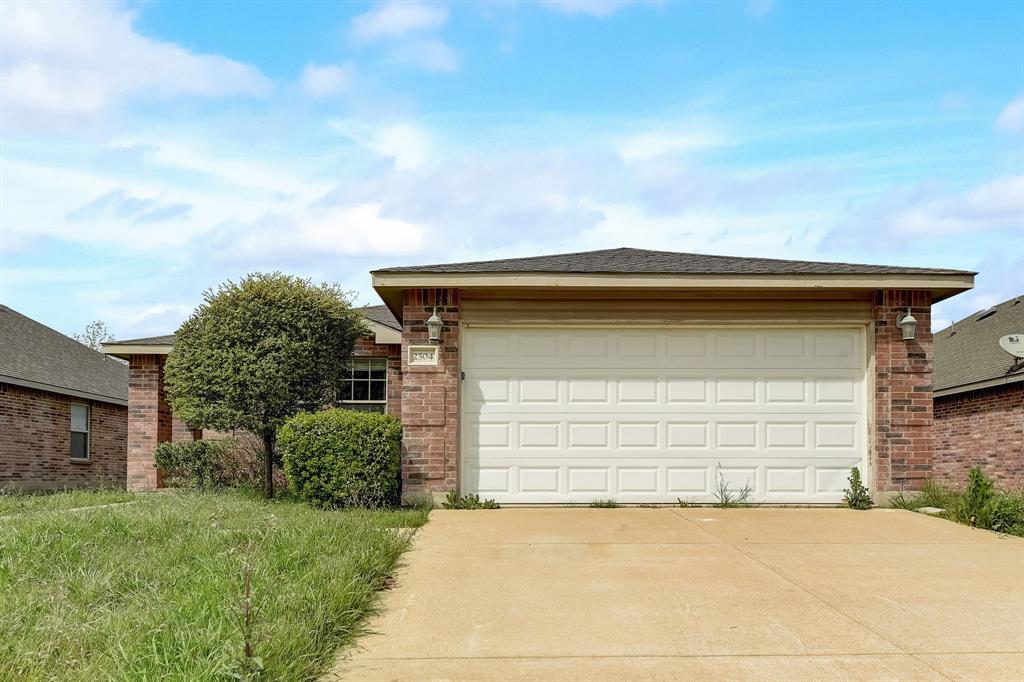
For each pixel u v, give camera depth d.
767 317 11.13
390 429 10.86
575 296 11.16
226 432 14.27
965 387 16.61
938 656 4.80
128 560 6.49
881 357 11.00
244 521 8.09
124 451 23.30
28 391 18.28
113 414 22.50
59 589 5.62
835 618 5.54
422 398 10.95
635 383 11.16
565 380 11.16
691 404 11.13
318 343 12.97
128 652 4.24
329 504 10.70
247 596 4.49
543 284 10.79
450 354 10.99
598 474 11.05
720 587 6.36
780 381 11.16
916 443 10.89
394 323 16.31
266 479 13.01
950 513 9.72
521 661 4.73
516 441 11.08
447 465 10.88
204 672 3.93
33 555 6.64
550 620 5.51
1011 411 15.47
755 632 5.25
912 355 10.98
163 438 16.61
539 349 11.19
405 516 9.54
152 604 5.14
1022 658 4.77
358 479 10.59
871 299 11.13
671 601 5.96
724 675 4.50
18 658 4.17
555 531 8.83
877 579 6.62
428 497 10.85
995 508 8.98
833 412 11.12
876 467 10.91
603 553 7.64
